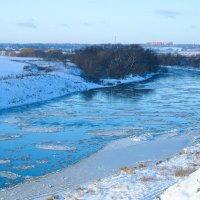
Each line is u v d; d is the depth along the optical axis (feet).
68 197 47.62
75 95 190.90
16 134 102.78
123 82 253.44
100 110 144.15
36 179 66.08
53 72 237.45
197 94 192.44
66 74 235.20
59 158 79.46
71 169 71.00
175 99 174.09
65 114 135.13
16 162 76.84
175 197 32.12
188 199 31.17
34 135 101.71
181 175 52.39
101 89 217.77
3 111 141.90
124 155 79.51
